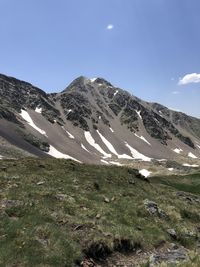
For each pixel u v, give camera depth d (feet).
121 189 123.03
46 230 68.18
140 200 112.47
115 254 72.54
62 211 82.53
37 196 88.53
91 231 75.05
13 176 106.63
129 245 77.15
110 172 142.20
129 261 72.02
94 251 69.46
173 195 144.25
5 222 68.33
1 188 91.30
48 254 60.64
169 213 109.50
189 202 140.46
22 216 73.87
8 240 62.64
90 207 92.17
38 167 127.44
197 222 116.37
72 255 63.10
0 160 132.98
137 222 91.86
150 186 145.59
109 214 90.89
